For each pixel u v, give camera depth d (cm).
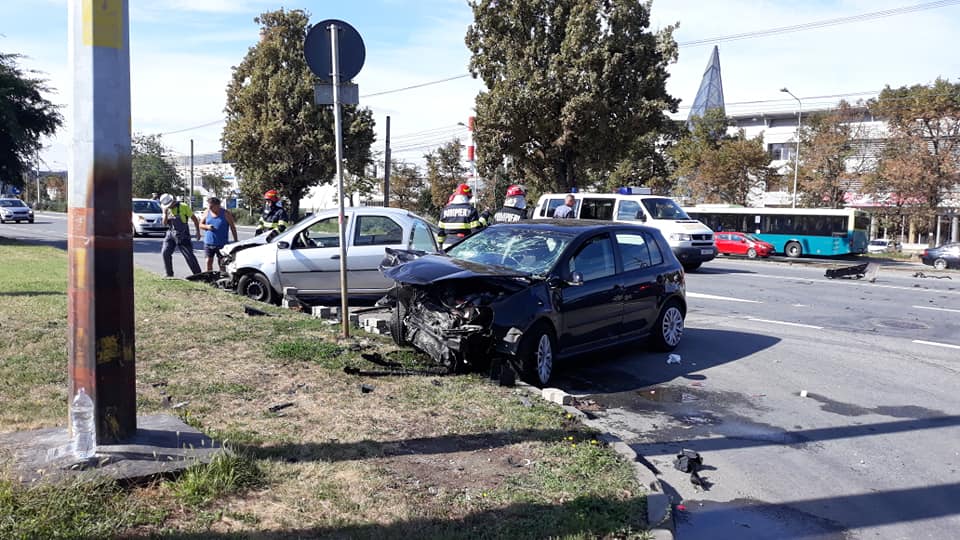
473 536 371
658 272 888
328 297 1097
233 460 420
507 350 662
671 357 865
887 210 3997
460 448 498
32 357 654
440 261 747
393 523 378
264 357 701
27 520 339
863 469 539
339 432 512
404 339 777
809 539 425
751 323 1152
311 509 387
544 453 497
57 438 440
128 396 425
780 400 715
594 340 783
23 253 1839
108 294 410
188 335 778
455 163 5019
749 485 503
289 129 3709
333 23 757
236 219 5619
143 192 5834
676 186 4844
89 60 391
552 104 2684
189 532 350
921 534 435
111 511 359
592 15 2619
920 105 3619
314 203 6812
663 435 605
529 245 795
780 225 3738
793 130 5916
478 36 2858
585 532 383
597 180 4231
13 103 2694
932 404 711
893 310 1316
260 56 3797
